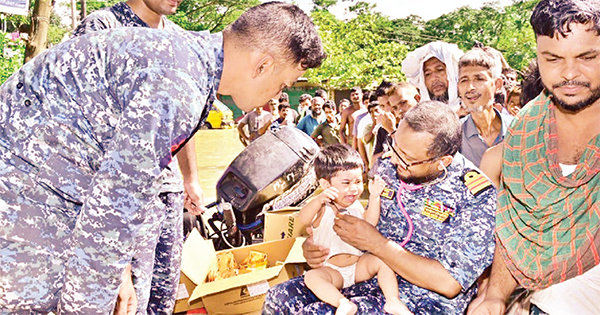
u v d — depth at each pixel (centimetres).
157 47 175
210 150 1489
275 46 186
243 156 450
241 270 354
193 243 337
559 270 216
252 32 186
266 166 442
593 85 182
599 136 198
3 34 1168
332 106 895
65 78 181
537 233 216
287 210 411
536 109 210
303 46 189
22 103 183
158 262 277
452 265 223
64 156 183
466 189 230
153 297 284
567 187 204
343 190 264
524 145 213
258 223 449
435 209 233
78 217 174
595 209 205
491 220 225
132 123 165
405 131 223
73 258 172
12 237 181
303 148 452
